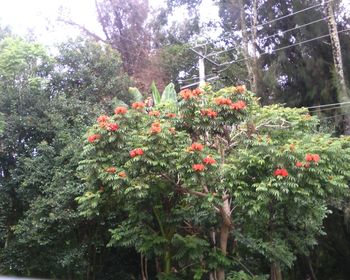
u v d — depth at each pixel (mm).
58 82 16328
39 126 14953
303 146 9180
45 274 14367
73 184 13109
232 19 23812
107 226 13664
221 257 9977
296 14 18484
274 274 12141
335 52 17422
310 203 9328
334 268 19234
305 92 18203
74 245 13703
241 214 10266
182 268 10422
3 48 15594
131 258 15195
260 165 8836
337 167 9305
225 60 23906
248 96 9820
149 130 8820
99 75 16688
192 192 9258
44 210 13227
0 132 14133
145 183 9047
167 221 10172
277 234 11148
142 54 23891
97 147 9336
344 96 16734
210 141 9906
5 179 15148
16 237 14258
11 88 15539
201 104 9477
